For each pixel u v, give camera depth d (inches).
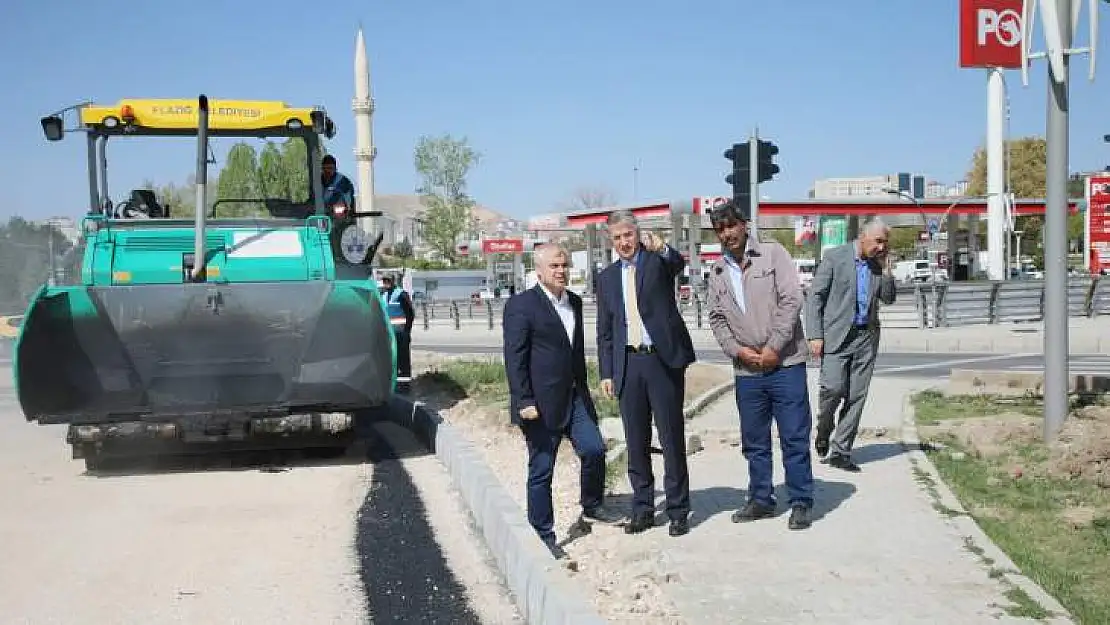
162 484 358.3
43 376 362.3
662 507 299.4
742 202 506.0
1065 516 275.4
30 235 638.5
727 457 369.1
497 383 592.4
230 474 376.2
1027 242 3459.6
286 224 427.5
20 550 270.7
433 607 225.9
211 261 407.8
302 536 284.7
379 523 299.1
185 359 380.2
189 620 217.0
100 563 258.7
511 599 231.1
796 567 232.7
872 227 327.3
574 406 275.7
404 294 608.1
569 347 270.8
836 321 329.4
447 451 382.3
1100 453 323.0
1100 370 661.9
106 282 399.5
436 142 3029.0
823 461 346.3
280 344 385.7
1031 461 337.4
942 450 363.3
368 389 385.7
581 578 239.9
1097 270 1439.5
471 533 287.6
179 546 274.4
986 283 1103.6
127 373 375.9
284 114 450.0
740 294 275.1
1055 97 347.3
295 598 231.6
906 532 257.6
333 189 472.1
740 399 278.1
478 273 2812.5
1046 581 220.7
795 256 3843.5
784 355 270.2
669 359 265.3
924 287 1064.2
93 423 368.2
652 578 229.0
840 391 330.3
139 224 417.1
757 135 502.9
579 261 2883.9
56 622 215.8
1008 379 524.4
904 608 203.2
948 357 822.5
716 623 199.0
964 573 224.5
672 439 266.7
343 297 386.6
